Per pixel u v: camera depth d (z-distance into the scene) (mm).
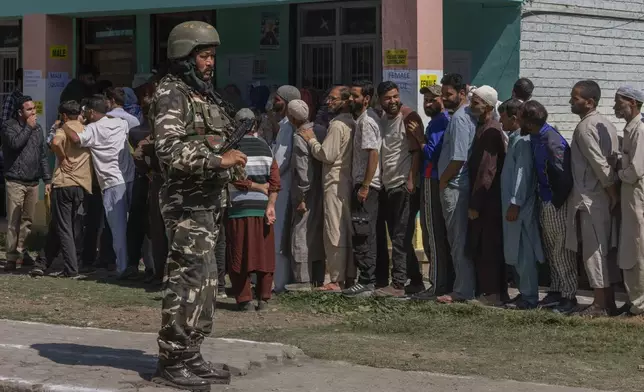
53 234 11469
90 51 15664
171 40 6238
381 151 9961
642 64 14406
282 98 10383
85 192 11367
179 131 6078
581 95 8906
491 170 9383
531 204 9305
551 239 9203
